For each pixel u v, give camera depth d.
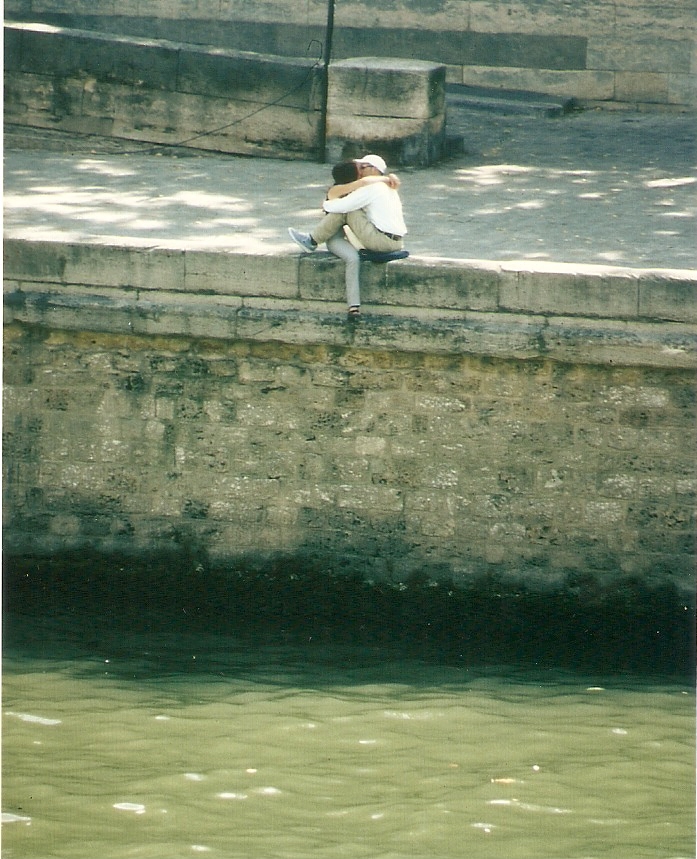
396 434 33.00
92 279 33.50
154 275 33.16
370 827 23.47
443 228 39.12
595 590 32.53
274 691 29.38
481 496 32.81
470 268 31.61
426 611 33.16
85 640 32.19
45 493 34.94
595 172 46.94
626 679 30.25
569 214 41.12
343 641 32.53
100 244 33.34
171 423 34.12
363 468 33.31
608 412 31.94
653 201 42.94
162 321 33.16
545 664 31.11
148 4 59.34
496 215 40.88
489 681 30.08
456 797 24.66
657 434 31.78
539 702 28.92
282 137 48.47
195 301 33.12
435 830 23.39
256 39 59.06
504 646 32.12
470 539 32.97
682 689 29.67
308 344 32.72
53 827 23.27
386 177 32.34
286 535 33.94
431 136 47.38
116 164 47.59
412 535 33.28
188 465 34.22
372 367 32.81
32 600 34.31
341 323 32.22
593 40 56.66
